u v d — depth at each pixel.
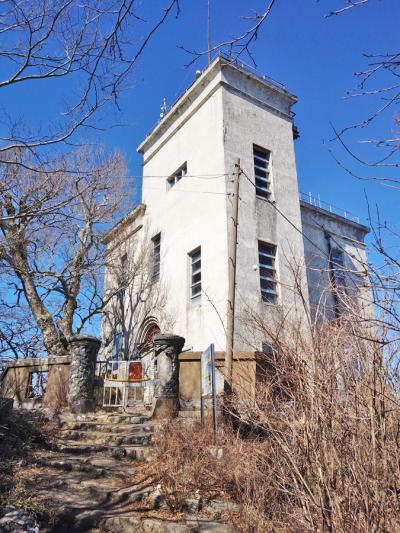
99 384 10.60
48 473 6.23
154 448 6.77
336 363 3.50
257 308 13.23
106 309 20.44
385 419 3.28
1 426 7.05
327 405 3.38
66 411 9.59
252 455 4.61
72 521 4.88
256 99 16.58
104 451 7.17
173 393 9.37
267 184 16.02
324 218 19.30
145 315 17.33
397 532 2.95
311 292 15.86
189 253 15.65
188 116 17.22
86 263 16.39
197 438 6.26
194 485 5.32
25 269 12.63
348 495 3.17
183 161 17.12
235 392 6.25
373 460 3.12
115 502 5.30
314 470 3.31
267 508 4.18
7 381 11.66
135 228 19.31
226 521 4.66
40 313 15.60
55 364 10.64
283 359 3.88
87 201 14.71
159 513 4.99
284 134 17.05
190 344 14.20
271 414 4.04
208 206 14.97
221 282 13.43
